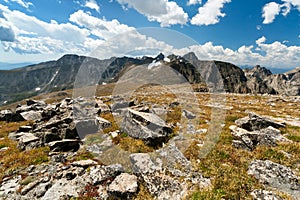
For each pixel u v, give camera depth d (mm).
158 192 8094
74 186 8625
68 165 10445
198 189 8148
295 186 8195
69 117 15586
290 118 20203
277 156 10438
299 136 13289
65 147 12469
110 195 7918
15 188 8797
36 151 12109
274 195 7410
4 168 10477
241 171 9273
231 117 18828
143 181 8711
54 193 8227
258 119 15820
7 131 17203
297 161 10008
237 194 7730
